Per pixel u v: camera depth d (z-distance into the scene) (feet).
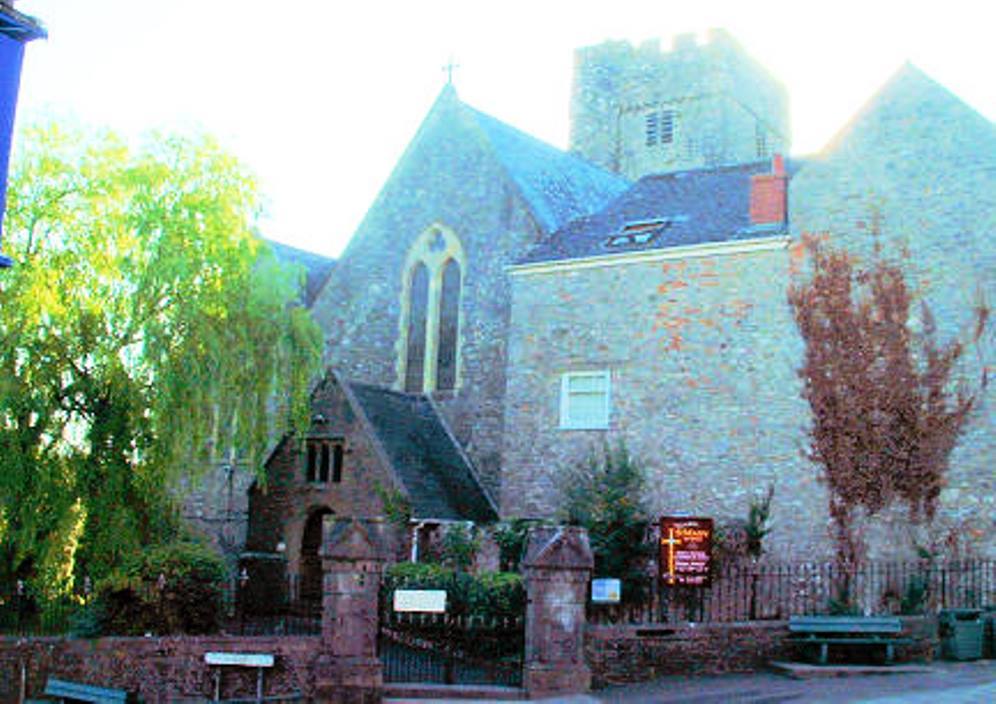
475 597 69.10
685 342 94.68
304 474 102.63
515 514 99.35
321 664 57.93
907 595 80.12
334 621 58.39
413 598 61.52
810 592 85.61
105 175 78.89
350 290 123.13
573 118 186.29
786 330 90.68
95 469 75.00
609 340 98.17
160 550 66.64
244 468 117.80
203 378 77.56
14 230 75.41
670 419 94.12
